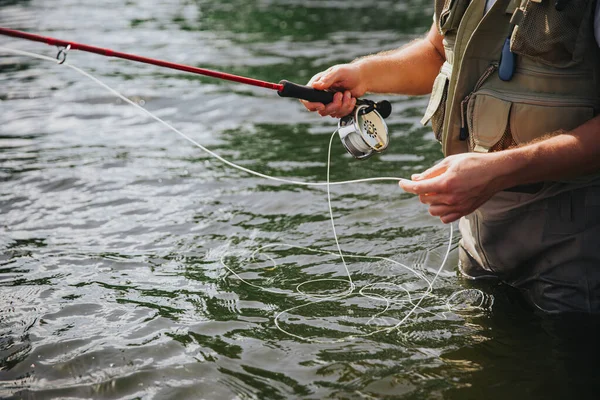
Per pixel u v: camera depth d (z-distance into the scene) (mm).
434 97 2771
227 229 3418
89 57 7859
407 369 2219
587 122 2252
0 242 3242
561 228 2506
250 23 10555
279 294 2762
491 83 2516
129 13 11328
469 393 2088
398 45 8430
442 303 2666
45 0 12359
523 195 2553
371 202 3748
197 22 10602
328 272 2961
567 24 2307
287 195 3867
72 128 5262
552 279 2555
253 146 4848
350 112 2807
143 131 5211
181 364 2264
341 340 2408
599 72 2355
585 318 2504
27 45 8453
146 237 3320
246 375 2203
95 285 2830
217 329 2484
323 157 4574
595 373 2174
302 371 2223
